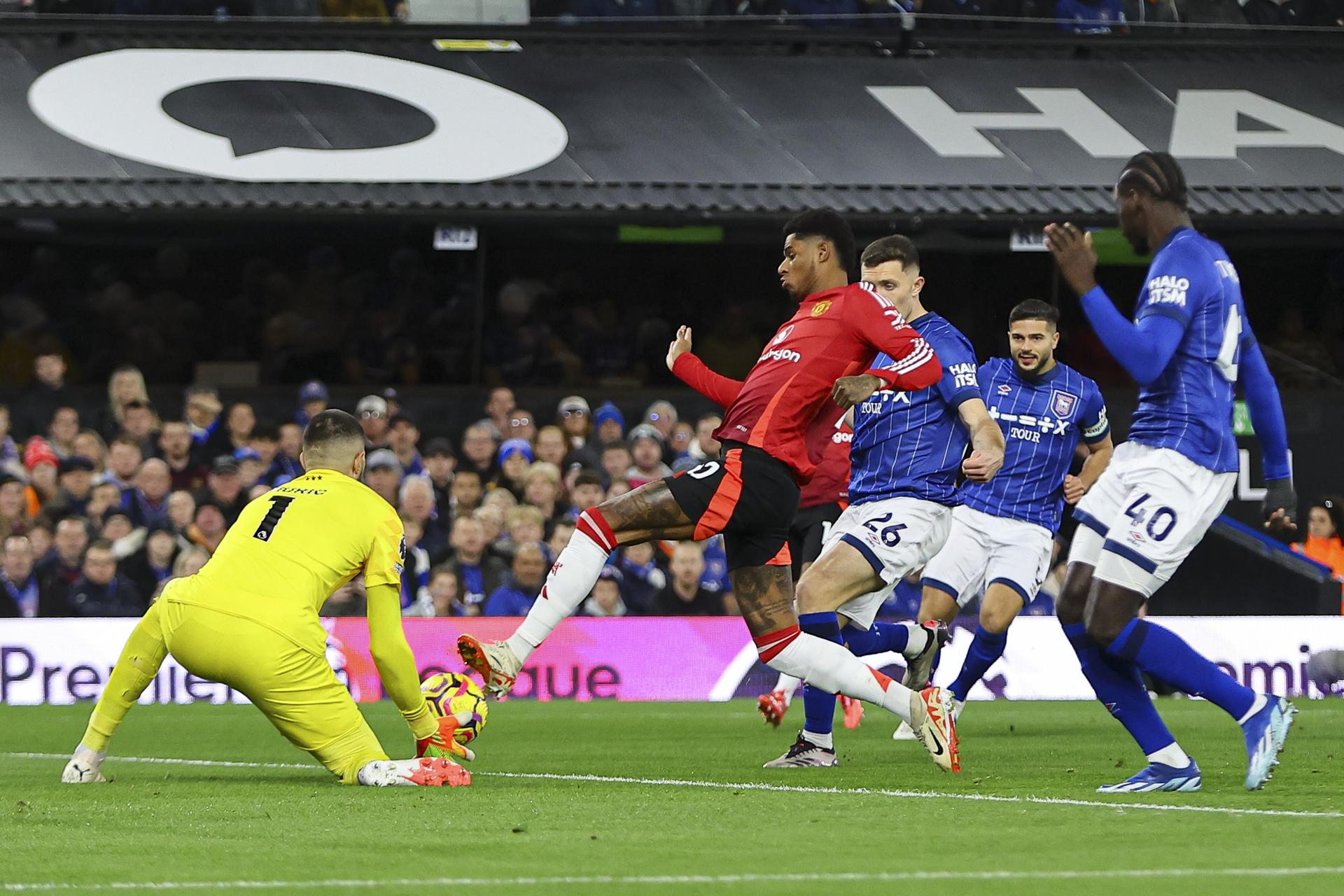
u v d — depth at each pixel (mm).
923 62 33375
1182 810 10625
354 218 29281
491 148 30484
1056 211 29828
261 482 28094
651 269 33781
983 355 33438
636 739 17984
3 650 24609
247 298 33562
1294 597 29406
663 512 12031
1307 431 32094
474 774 13797
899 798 11461
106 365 33344
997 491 18531
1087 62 33562
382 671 12617
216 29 32875
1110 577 11812
